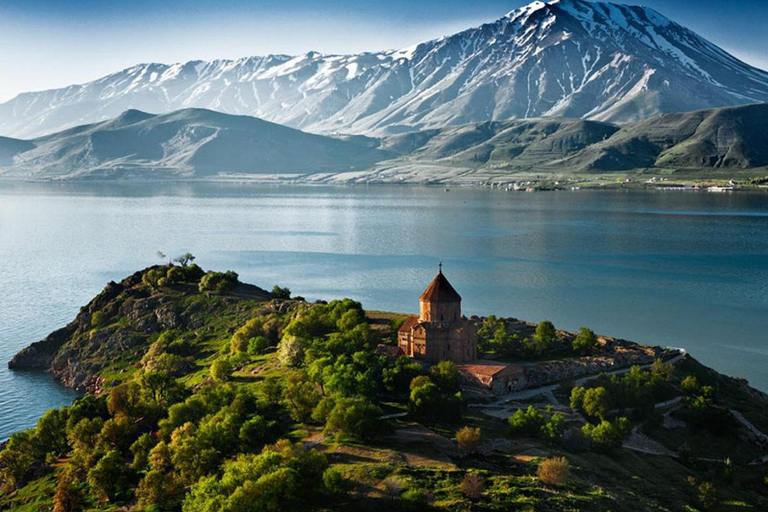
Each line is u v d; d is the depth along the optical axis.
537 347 157.38
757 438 128.62
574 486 94.62
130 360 183.00
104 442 114.81
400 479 89.25
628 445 120.38
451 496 86.56
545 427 111.94
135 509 95.31
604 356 158.25
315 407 109.69
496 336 159.75
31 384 176.50
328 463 93.81
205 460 98.12
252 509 80.06
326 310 176.62
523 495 88.69
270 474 83.44
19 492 110.81
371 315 186.00
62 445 123.44
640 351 164.25
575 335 174.62
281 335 169.38
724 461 120.44
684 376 153.00
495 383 132.75
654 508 94.81
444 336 142.88
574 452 110.94
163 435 113.38
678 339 197.00
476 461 100.06
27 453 118.25
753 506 104.19
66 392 171.00
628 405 133.12
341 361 131.88
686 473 112.31
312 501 84.62
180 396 133.38
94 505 100.06
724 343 194.25
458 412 116.31
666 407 136.88
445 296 144.75
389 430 108.44
